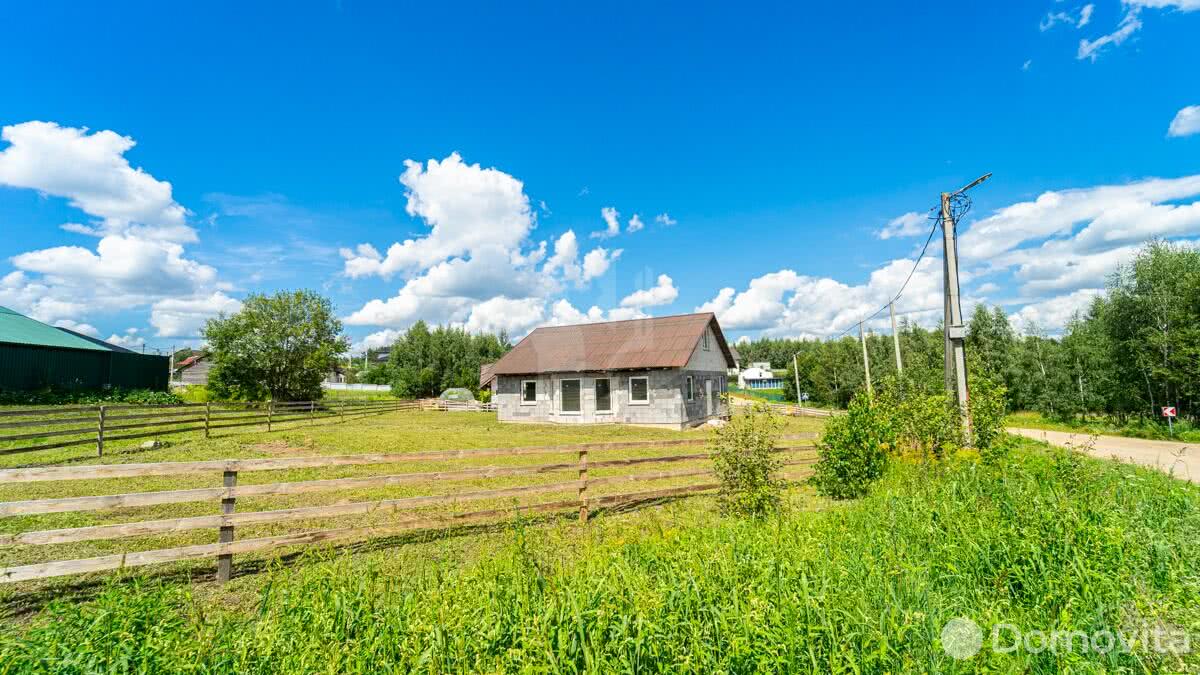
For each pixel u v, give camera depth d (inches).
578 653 115.6
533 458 526.9
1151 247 1015.6
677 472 340.8
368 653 111.6
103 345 1370.6
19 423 417.7
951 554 175.5
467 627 120.3
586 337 1045.8
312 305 1486.2
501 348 2591.0
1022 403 1397.6
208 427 640.4
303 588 143.0
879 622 124.3
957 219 465.1
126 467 194.5
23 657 108.7
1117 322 1027.3
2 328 1112.8
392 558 218.4
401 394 2166.6
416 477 252.4
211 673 108.3
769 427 286.7
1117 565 162.2
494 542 243.0
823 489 339.3
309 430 786.2
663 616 127.5
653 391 897.5
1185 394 891.4
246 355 1381.6
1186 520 223.6
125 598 135.2
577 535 254.4
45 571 179.0
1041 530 180.7
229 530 209.3
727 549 176.9
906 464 352.2
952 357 468.4
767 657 108.9
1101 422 1016.2
